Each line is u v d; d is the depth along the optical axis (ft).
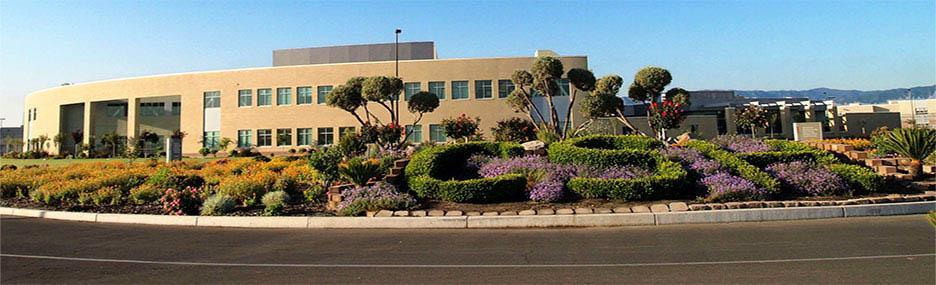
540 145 42.50
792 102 194.49
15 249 21.83
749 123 150.82
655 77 74.28
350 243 22.54
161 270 17.89
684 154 37.37
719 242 20.90
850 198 29.32
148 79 154.40
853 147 38.75
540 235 23.57
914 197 28.81
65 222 30.04
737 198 29.04
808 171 32.37
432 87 138.82
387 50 153.58
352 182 34.04
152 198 34.35
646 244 20.86
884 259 17.30
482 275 16.53
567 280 15.65
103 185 37.22
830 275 15.48
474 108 136.05
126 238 24.38
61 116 175.01
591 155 35.24
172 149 73.15
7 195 39.06
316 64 155.33
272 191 34.76
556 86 81.46
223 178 40.01
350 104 97.35
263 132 143.74
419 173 34.06
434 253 20.11
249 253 20.63
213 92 148.25
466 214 27.53
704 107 178.91
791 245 19.94
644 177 30.81
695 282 15.07
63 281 16.56
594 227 25.43
